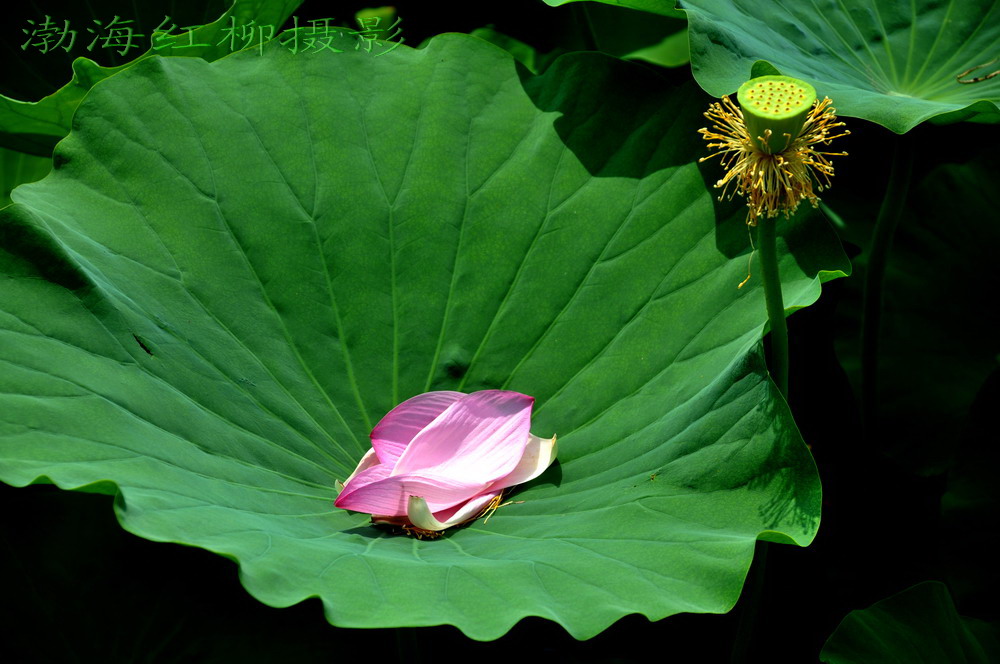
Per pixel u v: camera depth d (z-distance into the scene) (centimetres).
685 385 256
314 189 265
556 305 263
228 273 261
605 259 263
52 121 271
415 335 262
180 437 252
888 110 259
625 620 268
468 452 255
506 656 266
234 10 270
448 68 270
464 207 266
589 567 246
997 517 268
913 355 284
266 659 258
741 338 256
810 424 277
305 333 261
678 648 267
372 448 256
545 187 266
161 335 256
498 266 264
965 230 287
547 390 260
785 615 269
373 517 254
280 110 267
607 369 260
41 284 254
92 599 257
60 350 252
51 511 259
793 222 258
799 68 265
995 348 283
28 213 255
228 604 259
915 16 273
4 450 246
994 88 266
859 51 272
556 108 268
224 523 246
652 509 250
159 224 261
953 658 258
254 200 264
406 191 266
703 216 262
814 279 254
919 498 277
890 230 271
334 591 243
